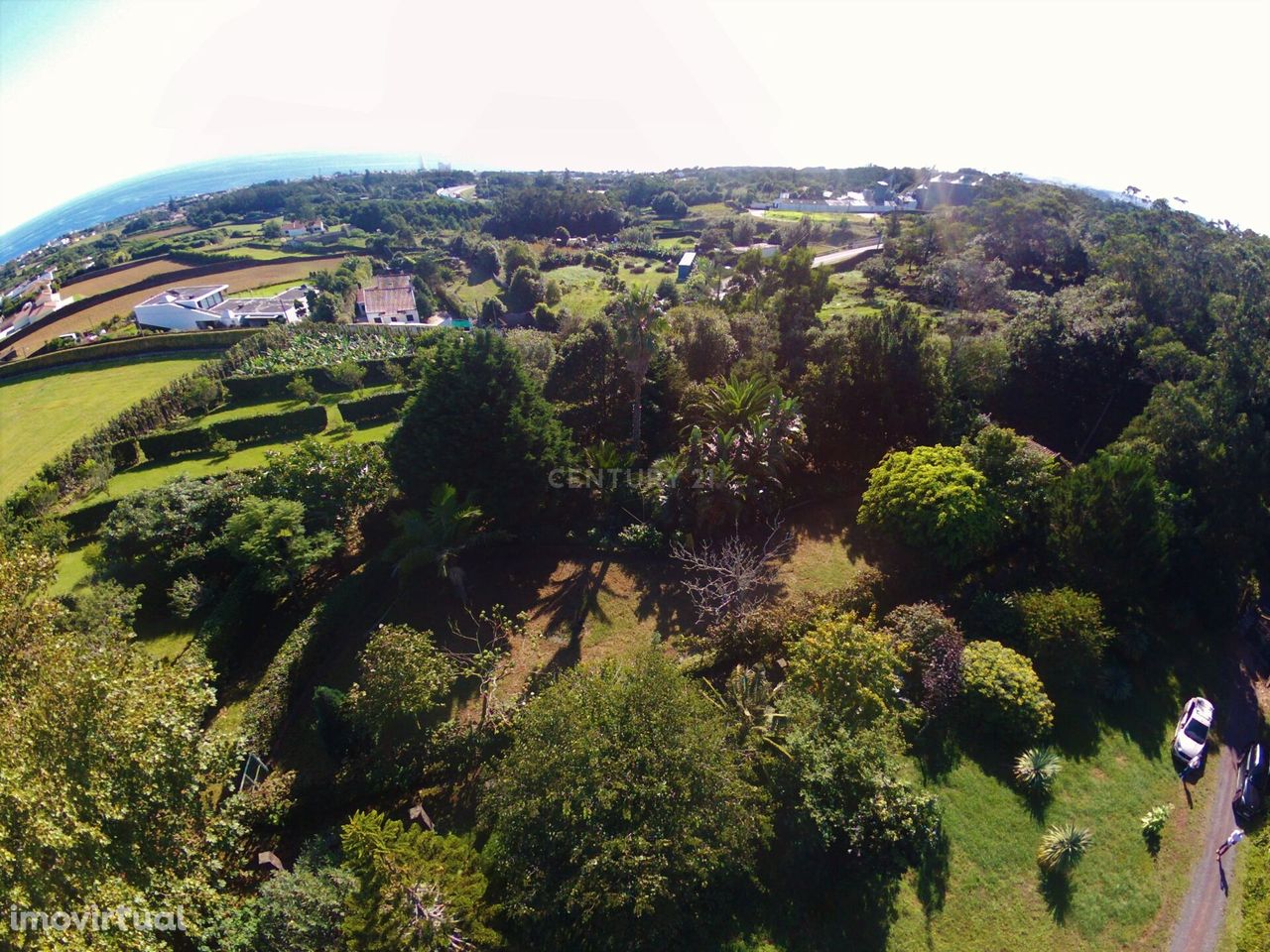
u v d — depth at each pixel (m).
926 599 24.31
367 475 28.67
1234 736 21.30
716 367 36.78
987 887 16.36
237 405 50.19
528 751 15.72
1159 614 25.50
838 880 16.16
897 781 16.95
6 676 13.89
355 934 12.98
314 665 22.50
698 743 15.38
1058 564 25.14
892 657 19.06
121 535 26.16
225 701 21.89
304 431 44.34
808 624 21.62
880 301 62.78
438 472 26.62
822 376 32.53
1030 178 118.12
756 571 24.55
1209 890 16.62
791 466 31.89
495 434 26.89
